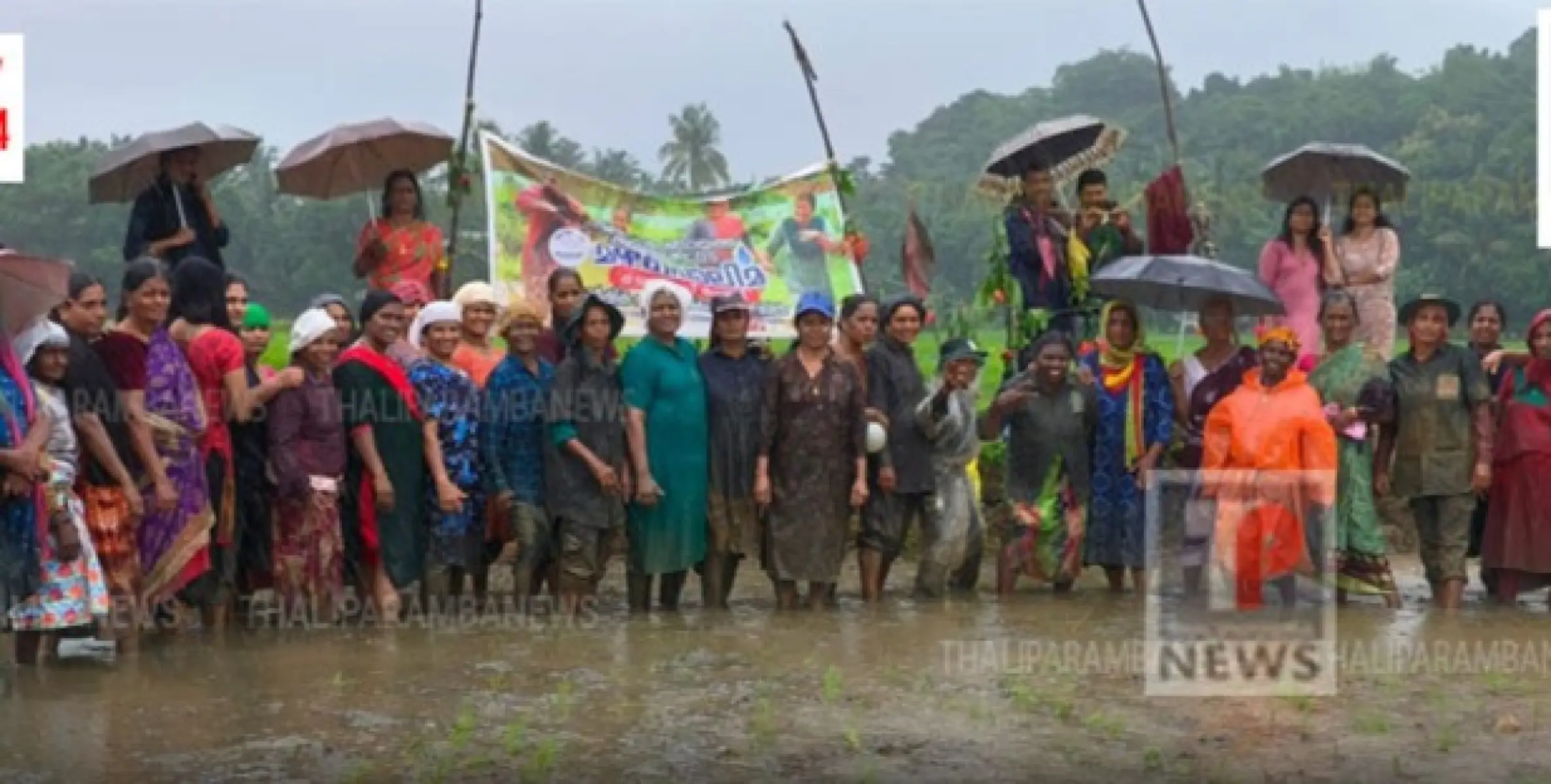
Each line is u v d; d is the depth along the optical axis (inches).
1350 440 404.2
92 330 335.0
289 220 1990.7
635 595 394.6
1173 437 419.5
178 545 343.0
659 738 264.2
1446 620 382.3
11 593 307.6
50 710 282.7
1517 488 402.3
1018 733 267.7
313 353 362.6
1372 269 474.9
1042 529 415.8
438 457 377.4
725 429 396.5
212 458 352.5
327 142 459.5
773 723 274.7
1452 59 3516.2
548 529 387.9
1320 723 275.4
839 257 501.7
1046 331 470.0
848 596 422.0
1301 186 518.9
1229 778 241.4
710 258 492.1
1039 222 475.5
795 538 394.9
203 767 245.4
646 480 386.0
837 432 395.9
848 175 505.7
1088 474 418.6
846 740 262.8
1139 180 2151.8
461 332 406.9
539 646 343.6
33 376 318.3
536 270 476.7
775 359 405.7
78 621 316.5
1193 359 428.1
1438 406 402.9
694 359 398.3
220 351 353.4
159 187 441.7
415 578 377.1
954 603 406.6
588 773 243.4
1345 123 3395.7
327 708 284.5
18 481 304.3
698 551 393.7
